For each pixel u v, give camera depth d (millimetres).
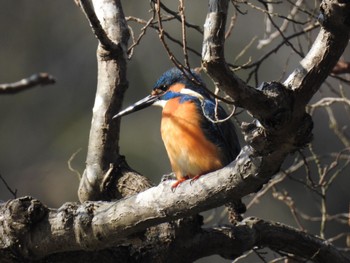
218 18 5977
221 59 5988
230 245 9008
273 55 18547
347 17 6031
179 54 18469
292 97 6195
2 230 7859
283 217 17969
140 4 19219
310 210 18234
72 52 20469
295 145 6383
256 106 6156
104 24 9984
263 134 6355
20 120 19828
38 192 18891
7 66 20266
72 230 7695
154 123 18844
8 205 7895
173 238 8648
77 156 19156
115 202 7691
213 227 9086
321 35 6199
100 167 9898
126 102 18906
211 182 7059
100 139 9906
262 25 18750
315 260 9734
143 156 18469
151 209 7402
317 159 10797
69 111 19891
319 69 6176
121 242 7875
